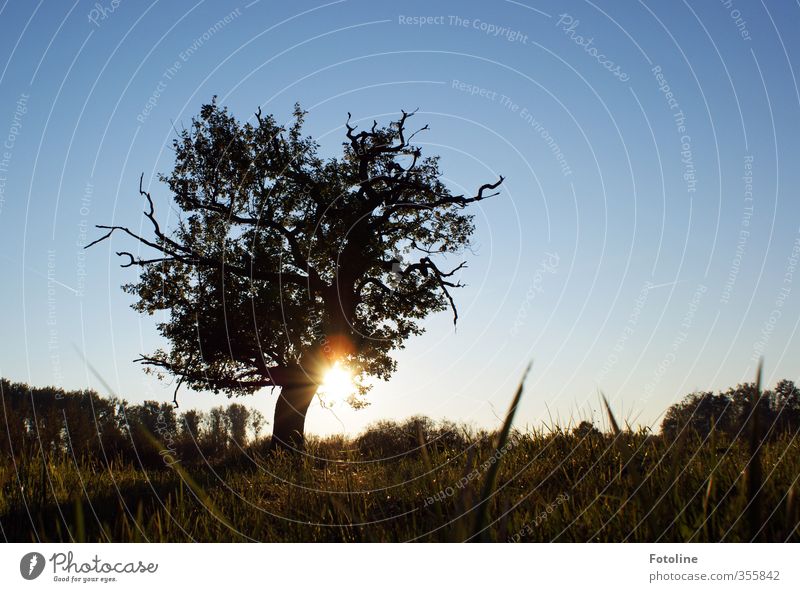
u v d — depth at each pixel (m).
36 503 3.99
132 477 5.80
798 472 3.16
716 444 3.77
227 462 8.70
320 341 22.34
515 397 1.54
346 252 22.86
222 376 22.22
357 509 3.85
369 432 7.36
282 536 3.43
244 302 21.59
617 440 1.90
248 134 22.09
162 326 22.33
